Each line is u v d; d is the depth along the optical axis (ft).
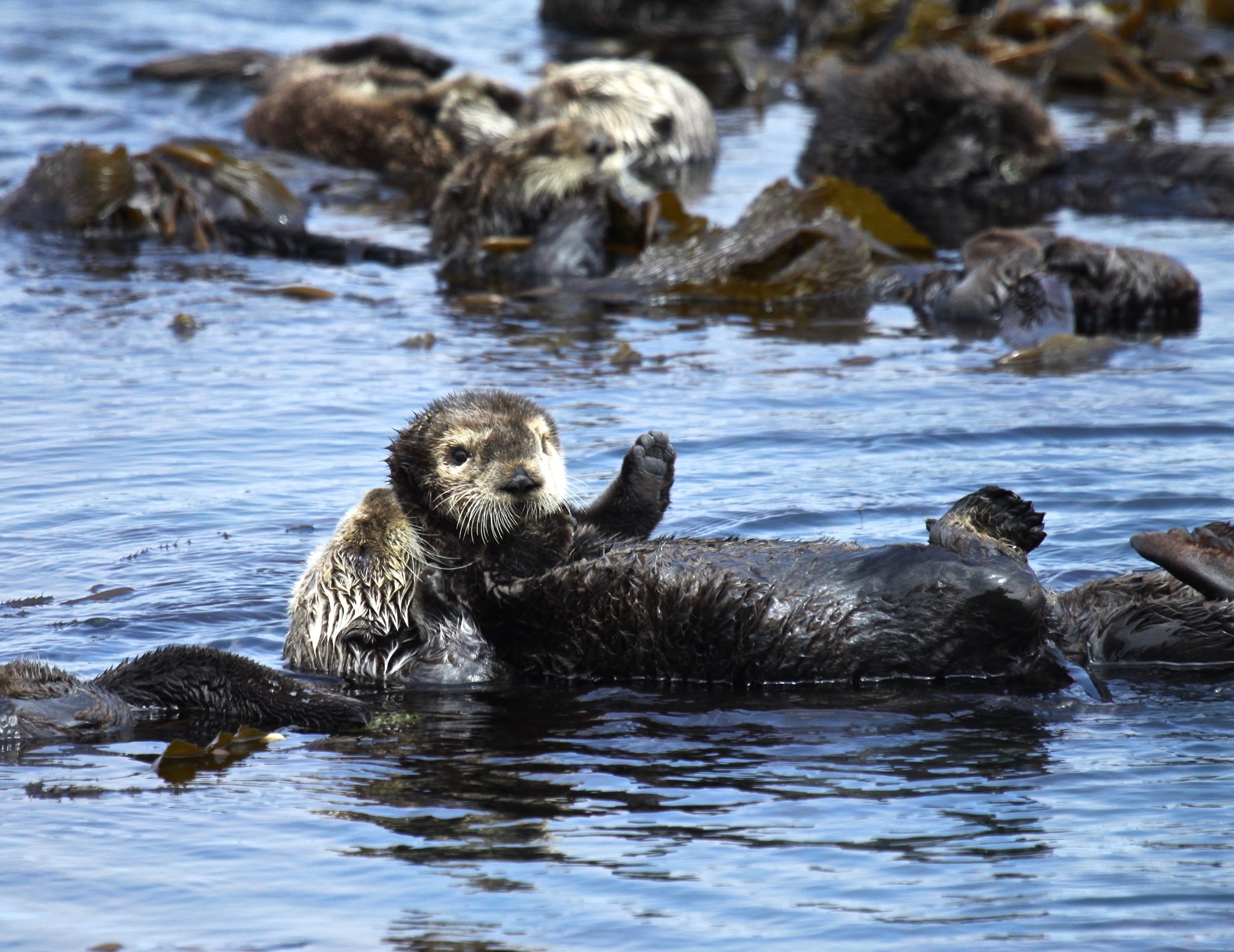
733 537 58.80
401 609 60.80
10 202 138.31
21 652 59.67
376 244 131.54
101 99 184.96
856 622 55.01
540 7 241.14
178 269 124.98
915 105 155.94
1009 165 152.87
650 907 38.68
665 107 163.32
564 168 130.11
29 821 45.03
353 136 168.86
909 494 73.41
